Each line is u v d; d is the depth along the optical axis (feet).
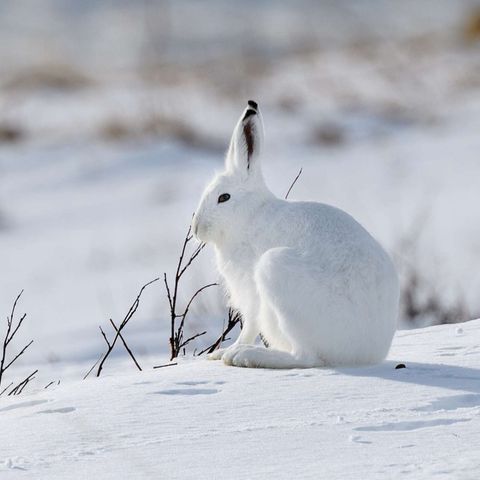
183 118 206.08
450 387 44.04
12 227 150.20
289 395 43.39
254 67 271.69
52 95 248.32
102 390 46.14
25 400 46.03
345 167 168.66
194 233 53.26
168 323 86.94
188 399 43.55
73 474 34.63
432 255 107.34
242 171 52.65
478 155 167.43
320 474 33.83
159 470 34.73
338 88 233.35
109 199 162.30
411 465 34.32
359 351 47.80
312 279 47.37
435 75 237.45
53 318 99.60
